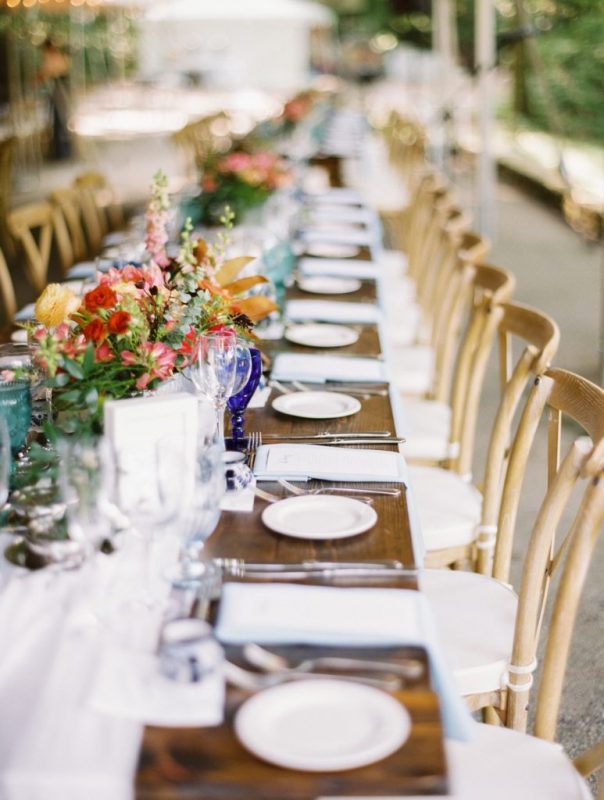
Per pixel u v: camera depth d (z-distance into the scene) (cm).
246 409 240
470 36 1451
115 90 2009
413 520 181
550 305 680
